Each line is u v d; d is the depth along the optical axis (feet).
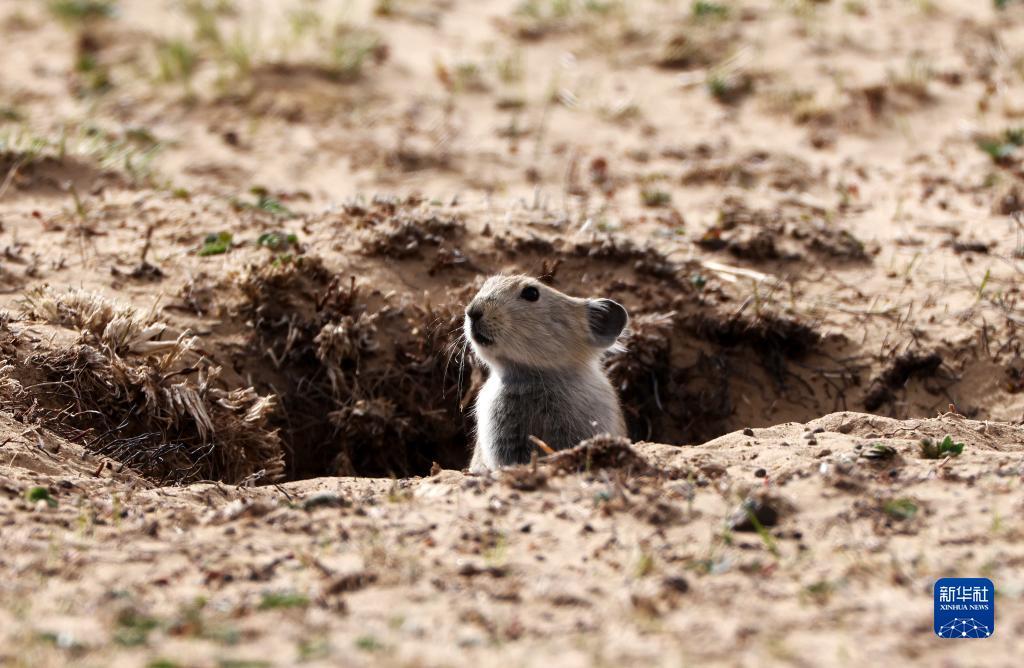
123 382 34.94
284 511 25.57
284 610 20.27
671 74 74.13
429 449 43.04
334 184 57.52
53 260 43.50
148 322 38.88
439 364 42.68
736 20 80.43
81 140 57.88
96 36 78.43
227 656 18.35
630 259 46.65
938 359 42.39
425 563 22.45
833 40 75.97
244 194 54.24
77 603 20.43
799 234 50.03
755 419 43.19
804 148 63.10
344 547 23.40
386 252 45.42
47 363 34.35
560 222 48.93
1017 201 53.83
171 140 62.18
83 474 29.55
